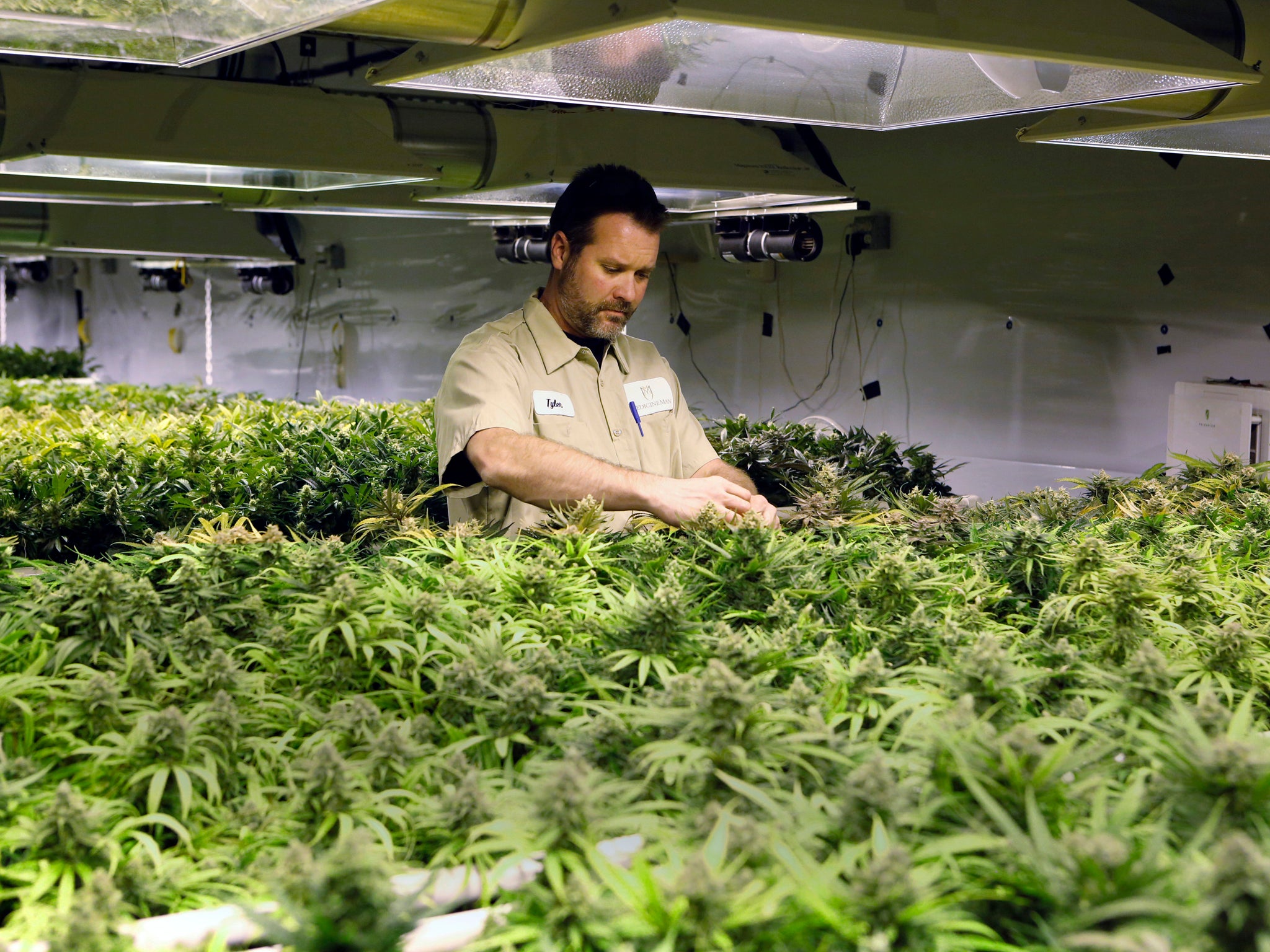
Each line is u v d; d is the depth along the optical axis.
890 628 1.87
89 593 1.72
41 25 2.06
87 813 1.18
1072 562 2.06
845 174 7.94
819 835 1.10
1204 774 1.08
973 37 1.92
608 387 3.11
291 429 4.89
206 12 1.99
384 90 5.41
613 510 2.56
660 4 1.76
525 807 1.17
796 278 8.38
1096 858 0.94
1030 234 6.85
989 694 1.39
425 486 4.30
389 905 0.98
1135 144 3.36
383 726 1.45
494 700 1.50
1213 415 5.35
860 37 1.84
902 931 0.93
